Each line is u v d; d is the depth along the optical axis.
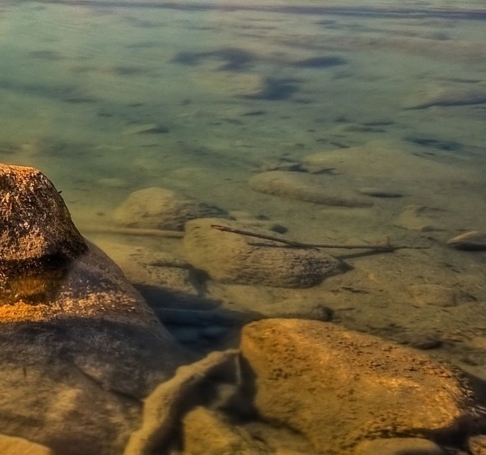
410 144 5.11
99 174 4.23
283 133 5.34
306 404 1.97
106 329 2.21
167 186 4.05
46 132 5.12
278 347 2.19
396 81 7.25
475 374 2.28
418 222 3.62
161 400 1.98
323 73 7.52
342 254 3.18
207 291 2.72
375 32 9.73
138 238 3.20
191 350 2.30
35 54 7.92
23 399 1.92
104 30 9.52
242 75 7.26
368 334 2.47
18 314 2.19
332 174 4.35
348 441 1.84
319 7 12.24
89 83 6.73
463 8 12.38
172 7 11.68
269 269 2.92
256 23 10.41
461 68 7.89
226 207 3.74
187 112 5.86
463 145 5.14
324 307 2.69
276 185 4.06
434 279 2.97
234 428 1.90
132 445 1.81
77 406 1.92
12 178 2.38
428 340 2.49
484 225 3.62
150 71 7.33
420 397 1.95
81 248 2.48
